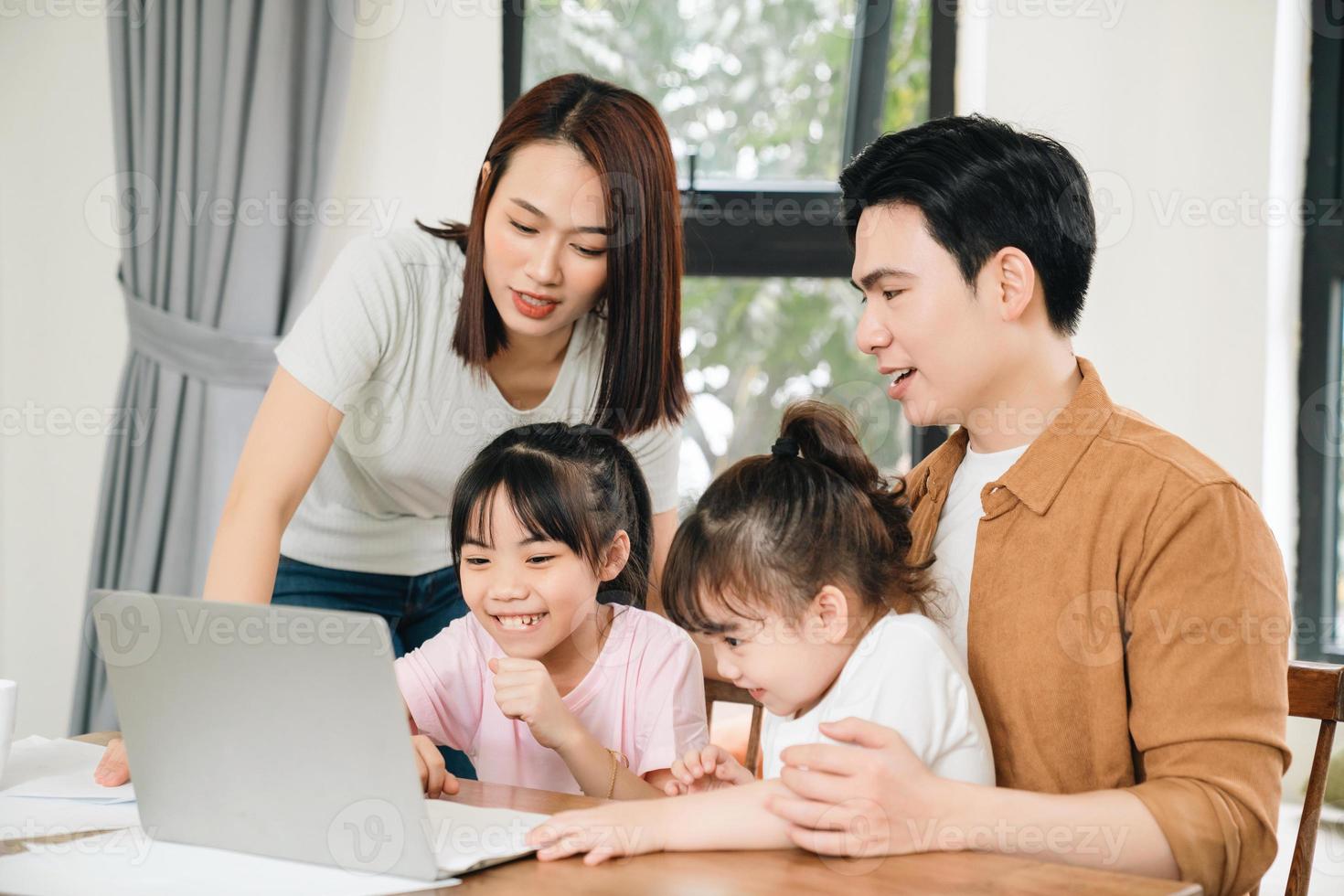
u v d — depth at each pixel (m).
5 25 2.24
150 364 2.13
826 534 0.91
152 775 0.80
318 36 2.11
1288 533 2.18
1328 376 2.18
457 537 1.18
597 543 1.18
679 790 1.02
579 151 1.15
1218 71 2.07
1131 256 2.09
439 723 1.24
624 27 2.31
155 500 2.11
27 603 2.26
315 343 1.24
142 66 2.13
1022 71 2.09
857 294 2.30
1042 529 0.93
